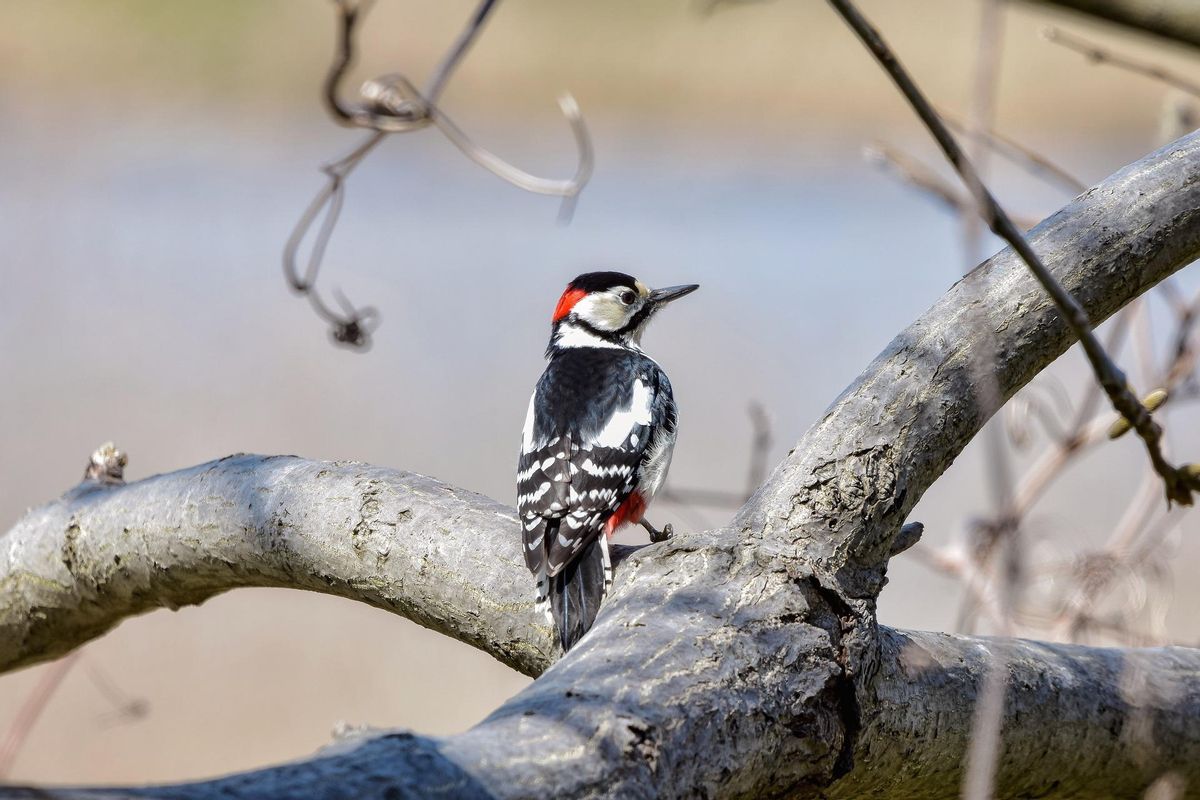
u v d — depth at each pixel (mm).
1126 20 5770
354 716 12930
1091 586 8484
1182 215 5695
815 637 4973
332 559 6715
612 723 4242
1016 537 4301
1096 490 13766
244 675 13586
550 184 8844
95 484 8047
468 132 33406
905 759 5516
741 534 5352
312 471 6973
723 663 4730
